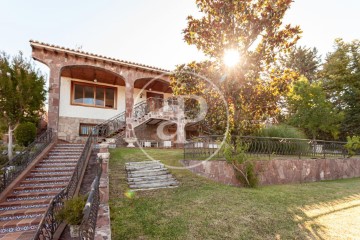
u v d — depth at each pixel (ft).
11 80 30.60
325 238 12.21
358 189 24.48
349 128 68.54
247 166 23.95
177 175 24.84
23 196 21.42
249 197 19.21
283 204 17.81
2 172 21.39
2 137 40.04
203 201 17.83
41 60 37.42
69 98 47.26
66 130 45.88
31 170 26.22
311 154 33.47
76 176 22.45
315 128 59.98
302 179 29.12
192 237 12.04
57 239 14.64
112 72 43.91
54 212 15.62
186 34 23.85
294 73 24.32
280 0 20.75
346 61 75.46
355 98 69.21
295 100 62.13
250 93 24.38
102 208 15.33
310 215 15.62
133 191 20.13
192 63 24.34
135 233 12.30
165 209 15.99
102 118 50.14
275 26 21.74
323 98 59.31
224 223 13.88
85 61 40.78
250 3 22.54
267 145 29.68
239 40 23.09
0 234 15.72
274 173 26.89
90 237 8.98
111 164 27.76
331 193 22.11
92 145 35.76
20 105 30.91
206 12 23.40
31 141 35.88
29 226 17.11
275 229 13.29
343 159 34.78
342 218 15.16
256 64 23.38
